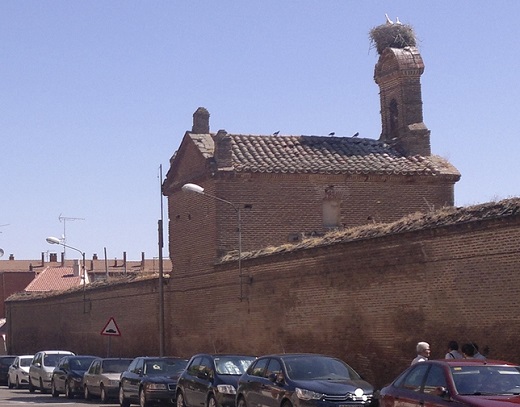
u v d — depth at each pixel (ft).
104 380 108.37
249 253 109.19
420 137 131.44
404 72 133.18
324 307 91.97
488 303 70.54
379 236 83.15
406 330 79.87
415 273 78.84
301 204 122.21
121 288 149.79
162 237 125.18
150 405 94.17
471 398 46.88
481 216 71.46
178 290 128.57
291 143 129.29
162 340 123.75
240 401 72.84
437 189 127.95
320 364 68.39
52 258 339.77
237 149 124.77
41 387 133.28
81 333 169.68
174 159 131.44
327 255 91.66
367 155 129.08
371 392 63.87
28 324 200.95
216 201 118.52
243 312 108.58
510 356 68.13
